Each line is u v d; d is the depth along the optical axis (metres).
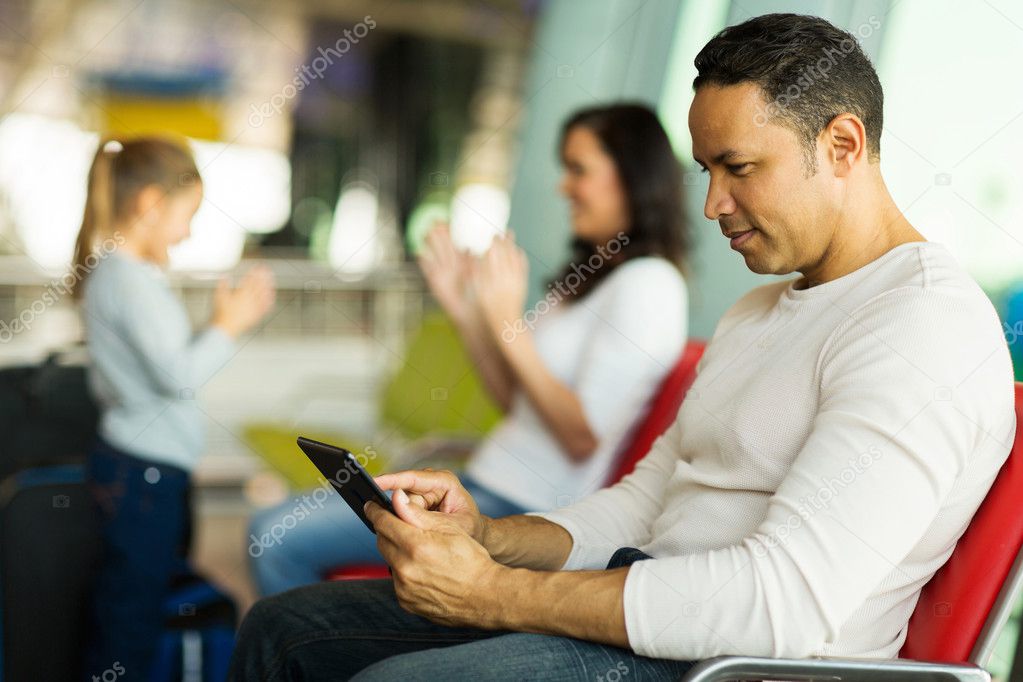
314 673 1.61
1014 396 1.42
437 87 9.13
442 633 1.64
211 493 4.87
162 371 2.71
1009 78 3.14
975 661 1.37
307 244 8.88
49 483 2.56
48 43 8.78
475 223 7.89
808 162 1.45
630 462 2.53
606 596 1.34
